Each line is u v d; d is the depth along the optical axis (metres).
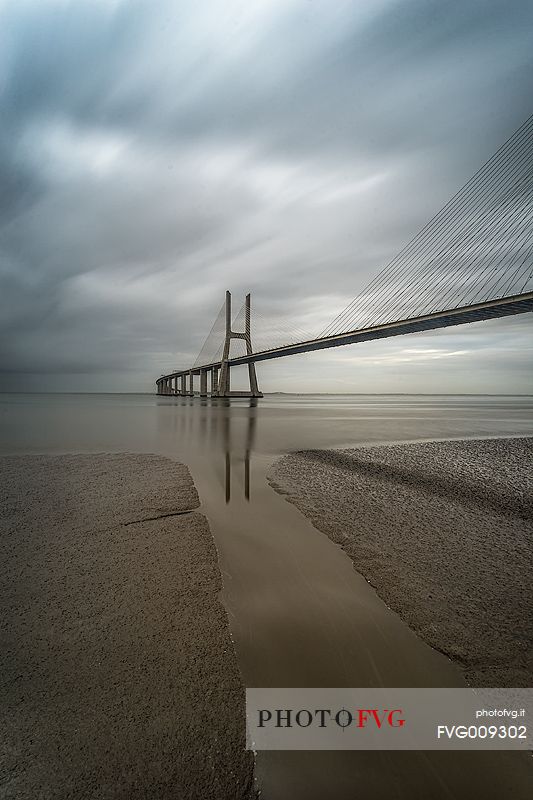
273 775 1.92
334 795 1.84
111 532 5.28
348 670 2.65
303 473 9.51
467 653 2.82
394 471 9.77
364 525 5.69
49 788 1.82
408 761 2.00
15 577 3.95
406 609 3.41
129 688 2.44
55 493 7.31
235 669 2.65
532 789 1.87
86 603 3.47
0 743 2.03
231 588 3.80
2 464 10.30
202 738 2.10
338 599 3.60
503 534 5.32
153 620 3.22
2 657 2.71
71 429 20.73
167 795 1.81
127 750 2.02
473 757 2.02
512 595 3.67
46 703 2.30
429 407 63.53
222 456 12.18
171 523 5.66
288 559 4.48
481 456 12.10
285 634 3.06
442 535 5.28
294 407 57.34
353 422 27.62
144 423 25.11
